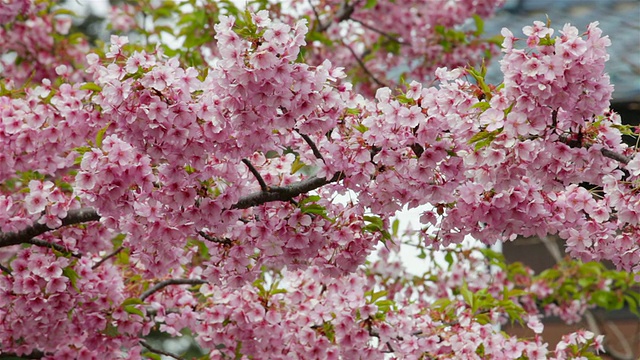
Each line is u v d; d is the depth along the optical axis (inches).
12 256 324.5
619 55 463.8
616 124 192.4
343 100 196.7
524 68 170.4
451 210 203.0
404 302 298.5
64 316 243.9
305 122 189.9
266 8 383.9
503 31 173.9
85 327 254.8
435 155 187.8
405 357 247.0
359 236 215.6
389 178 195.6
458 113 183.5
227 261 216.8
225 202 201.2
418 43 444.5
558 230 211.2
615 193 188.5
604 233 202.4
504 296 303.1
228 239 220.7
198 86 187.0
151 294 274.2
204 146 189.9
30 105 224.5
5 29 386.6
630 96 408.8
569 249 204.2
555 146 182.4
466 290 284.2
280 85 179.6
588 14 539.2
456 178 193.3
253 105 183.6
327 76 183.2
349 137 195.5
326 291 259.0
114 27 445.1
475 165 186.9
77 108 205.8
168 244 217.5
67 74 256.7
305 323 248.1
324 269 220.8
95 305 251.6
